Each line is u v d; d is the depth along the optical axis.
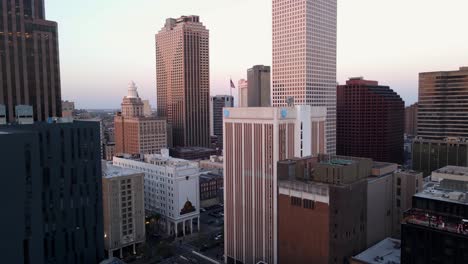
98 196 136.75
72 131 128.75
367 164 167.38
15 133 75.31
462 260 110.31
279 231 170.00
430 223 117.94
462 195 120.62
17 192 75.50
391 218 176.62
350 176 155.50
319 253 152.62
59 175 125.88
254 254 187.75
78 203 131.00
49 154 123.25
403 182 172.38
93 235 135.62
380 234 169.62
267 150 177.00
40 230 84.94
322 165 158.50
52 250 124.88
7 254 74.56
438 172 189.75
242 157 190.88
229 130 197.50
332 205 146.38
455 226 113.56
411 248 121.38
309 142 190.62
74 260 130.62
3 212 73.50
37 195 84.50
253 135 183.62
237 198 196.12
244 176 190.50
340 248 146.12
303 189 156.88
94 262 136.25
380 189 167.00
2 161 73.06
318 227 152.25
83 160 132.00
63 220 127.56
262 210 181.38
